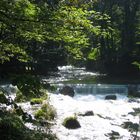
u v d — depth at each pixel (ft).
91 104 70.44
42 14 16.83
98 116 59.26
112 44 144.77
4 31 18.10
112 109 67.36
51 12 16.93
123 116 62.03
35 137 29.60
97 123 54.03
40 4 16.89
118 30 141.90
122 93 91.76
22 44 19.27
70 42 18.92
